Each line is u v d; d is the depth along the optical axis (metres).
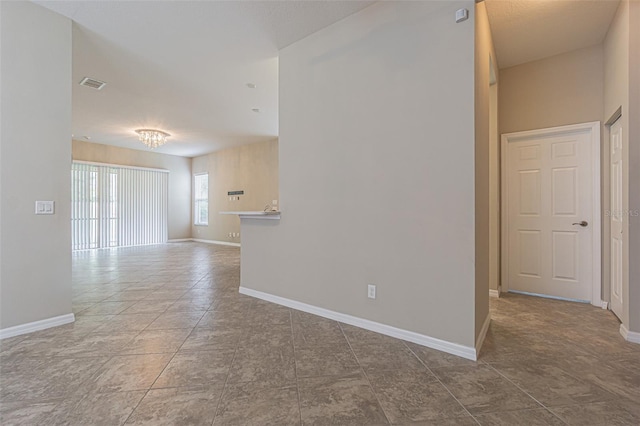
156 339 2.23
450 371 1.78
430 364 1.86
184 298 3.30
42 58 2.39
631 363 1.88
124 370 1.79
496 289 3.37
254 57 3.28
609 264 2.95
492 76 3.19
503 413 1.41
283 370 1.79
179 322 2.58
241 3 2.39
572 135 3.21
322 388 1.62
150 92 4.27
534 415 1.40
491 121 3.46
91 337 2.26
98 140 7.28
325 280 2.70
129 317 2.70
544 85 3.33
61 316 2.50
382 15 2.33
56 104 2.46
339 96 2.59
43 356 1.95
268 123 5.85
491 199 3.43
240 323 2.55
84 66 3.50
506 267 3.56
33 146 2.35
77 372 1.76
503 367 1.83
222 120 5.66
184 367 1.82
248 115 5.35
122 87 4.09
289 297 3.01
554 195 3.31
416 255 2.16
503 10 2.54
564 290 3.26
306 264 2.85
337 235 2.61
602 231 3.01
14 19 2.25
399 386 1.63
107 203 7.82
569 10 2.54
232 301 3.19
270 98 4.52
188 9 2.46
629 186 2.21
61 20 2.50
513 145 3.52
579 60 3.14
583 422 1.35
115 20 2.60
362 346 2.12
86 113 5.21
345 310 2.57
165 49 3.12
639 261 2.18
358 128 2.47
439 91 2.05
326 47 2.69
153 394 1.55
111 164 7.86
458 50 1.97
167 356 1.97
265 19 2.59
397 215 2.25
